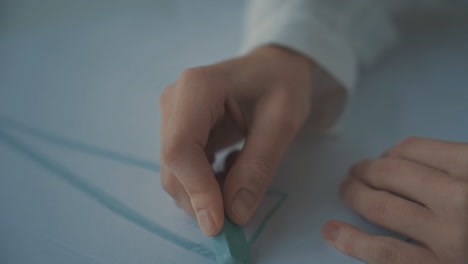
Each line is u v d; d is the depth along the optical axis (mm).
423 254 281
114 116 401
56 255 302
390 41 437
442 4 492
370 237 293
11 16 586
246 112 329
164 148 277
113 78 442
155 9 574
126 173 352
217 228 279
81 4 602
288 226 313
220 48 458
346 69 371
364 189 318
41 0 606
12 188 347
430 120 381
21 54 502
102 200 334
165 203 328
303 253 298
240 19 518
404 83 417
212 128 309
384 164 320
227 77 318
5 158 371
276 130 305
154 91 420
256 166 293
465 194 280
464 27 476
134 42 500
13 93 435
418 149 319
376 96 408
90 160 364
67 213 327
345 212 321
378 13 418
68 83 441
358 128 383
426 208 292
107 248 304
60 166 361
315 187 338
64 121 399
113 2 603
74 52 495
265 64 335
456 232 277
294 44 352
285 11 377
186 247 302
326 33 372
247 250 290
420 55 445
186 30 512
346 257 295
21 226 320
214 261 294
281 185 342
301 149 370
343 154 363
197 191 279
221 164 337
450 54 441
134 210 325
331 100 377
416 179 301
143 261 297
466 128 370
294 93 327
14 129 395
